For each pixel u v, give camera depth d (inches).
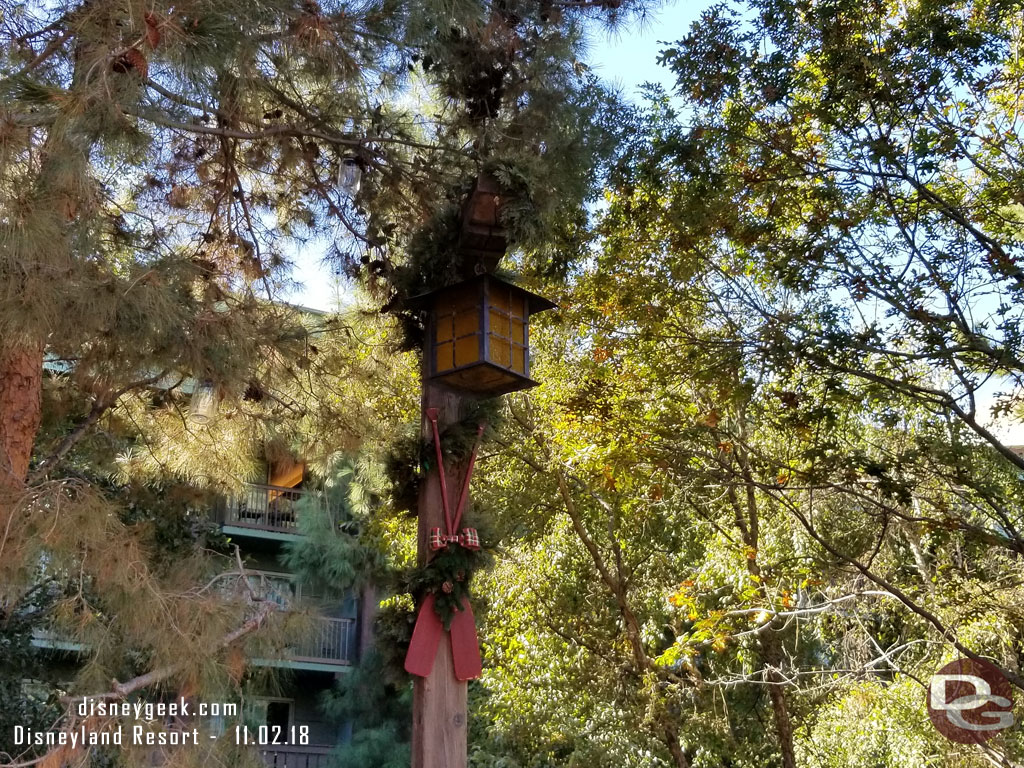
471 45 211.2
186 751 137.2
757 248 272.4
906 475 316.5
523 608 398.3
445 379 193.2
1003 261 240.8
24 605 248.4
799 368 262.8
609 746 401.7
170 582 157.0
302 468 423.2
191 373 193.8
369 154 235.6
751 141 277.3
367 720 504.7
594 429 305.9
